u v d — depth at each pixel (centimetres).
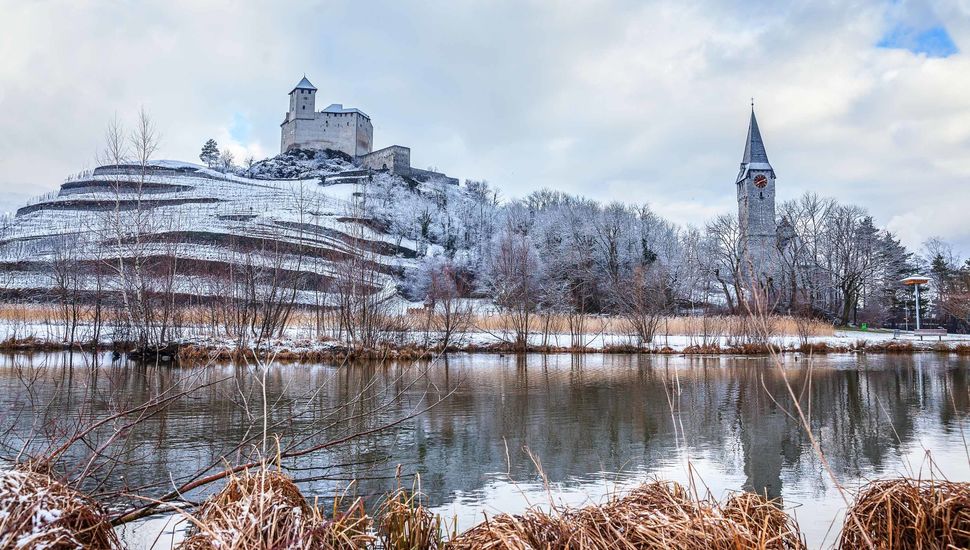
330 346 2516
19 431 903
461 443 1010
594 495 733
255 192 9000
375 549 416
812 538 589
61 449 440
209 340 2402
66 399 1314
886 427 1179
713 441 1050
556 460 910
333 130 11644
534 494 741
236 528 304
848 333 4325
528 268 3969
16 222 7138
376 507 656
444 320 3016
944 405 1445
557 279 5309
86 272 3023
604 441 1036
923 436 1095
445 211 9706
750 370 2262
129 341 2384
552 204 8419
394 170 10662
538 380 1900
